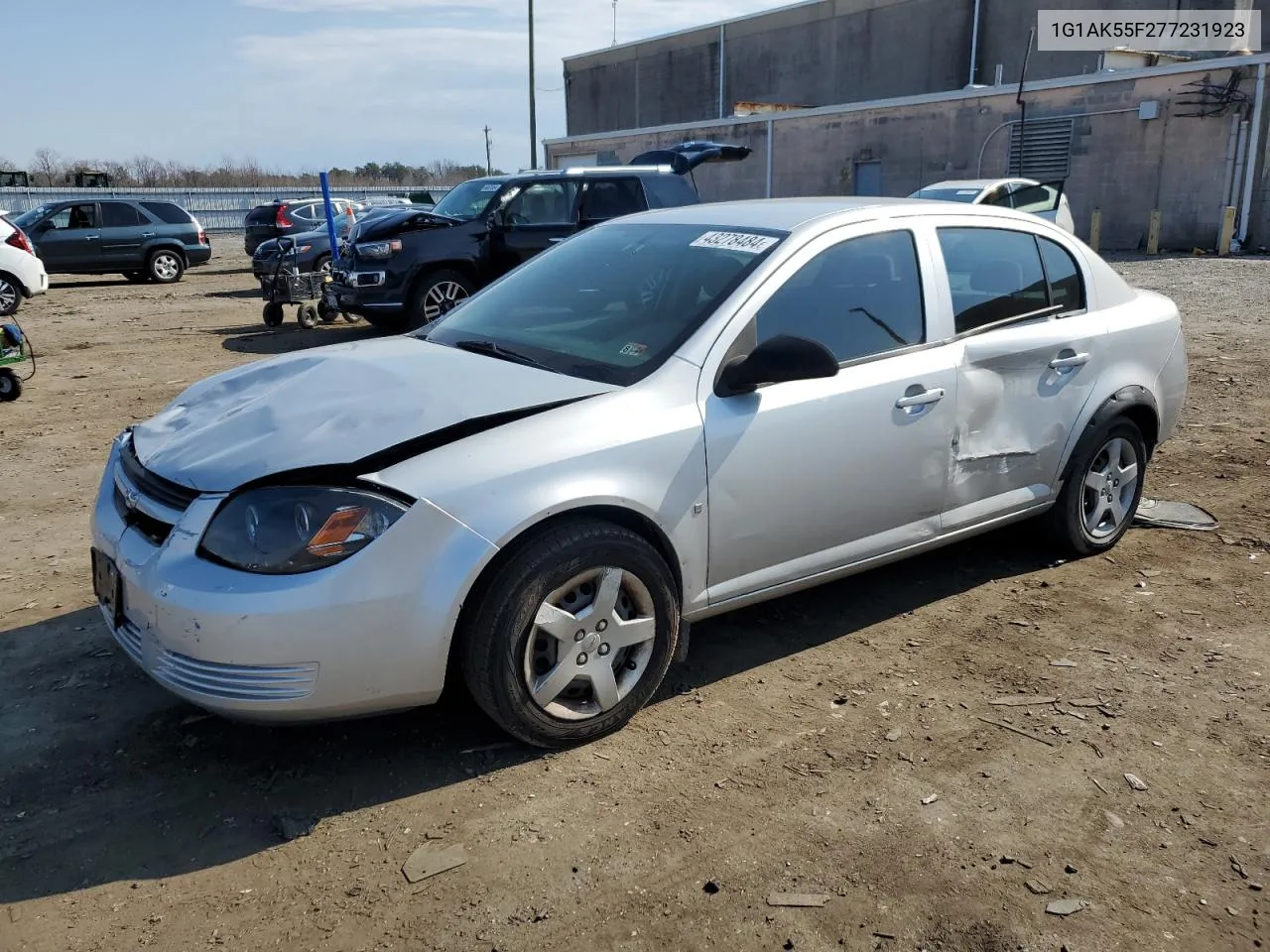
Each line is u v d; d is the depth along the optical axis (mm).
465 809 2969
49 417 7973
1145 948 2455
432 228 11234
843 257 3873
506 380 3387
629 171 12117
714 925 2521
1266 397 8203
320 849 2801
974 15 35594
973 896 2623
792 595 4500
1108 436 4805
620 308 3812
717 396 3449
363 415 3158
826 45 40688
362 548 2826
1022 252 4520
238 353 11211
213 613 2756
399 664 2895
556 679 3154
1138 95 23391
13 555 4945
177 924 2521
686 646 3570
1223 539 5156
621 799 3016
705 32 45312
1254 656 3920
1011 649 3988
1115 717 3484
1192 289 15312
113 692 3621
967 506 4270
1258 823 2924
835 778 3125
